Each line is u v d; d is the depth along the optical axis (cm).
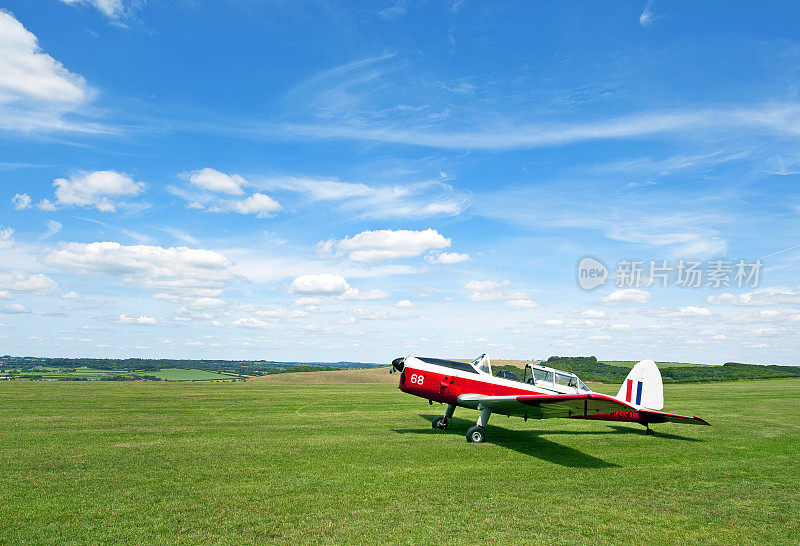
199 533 479
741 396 2339
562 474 748
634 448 993
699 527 523
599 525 522
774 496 646
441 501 593
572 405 945
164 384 2900
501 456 878
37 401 1686
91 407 1539
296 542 460
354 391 2352
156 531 483
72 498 587
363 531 490
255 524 505
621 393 1313
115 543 454
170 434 1055
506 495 625
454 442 1011
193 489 630
